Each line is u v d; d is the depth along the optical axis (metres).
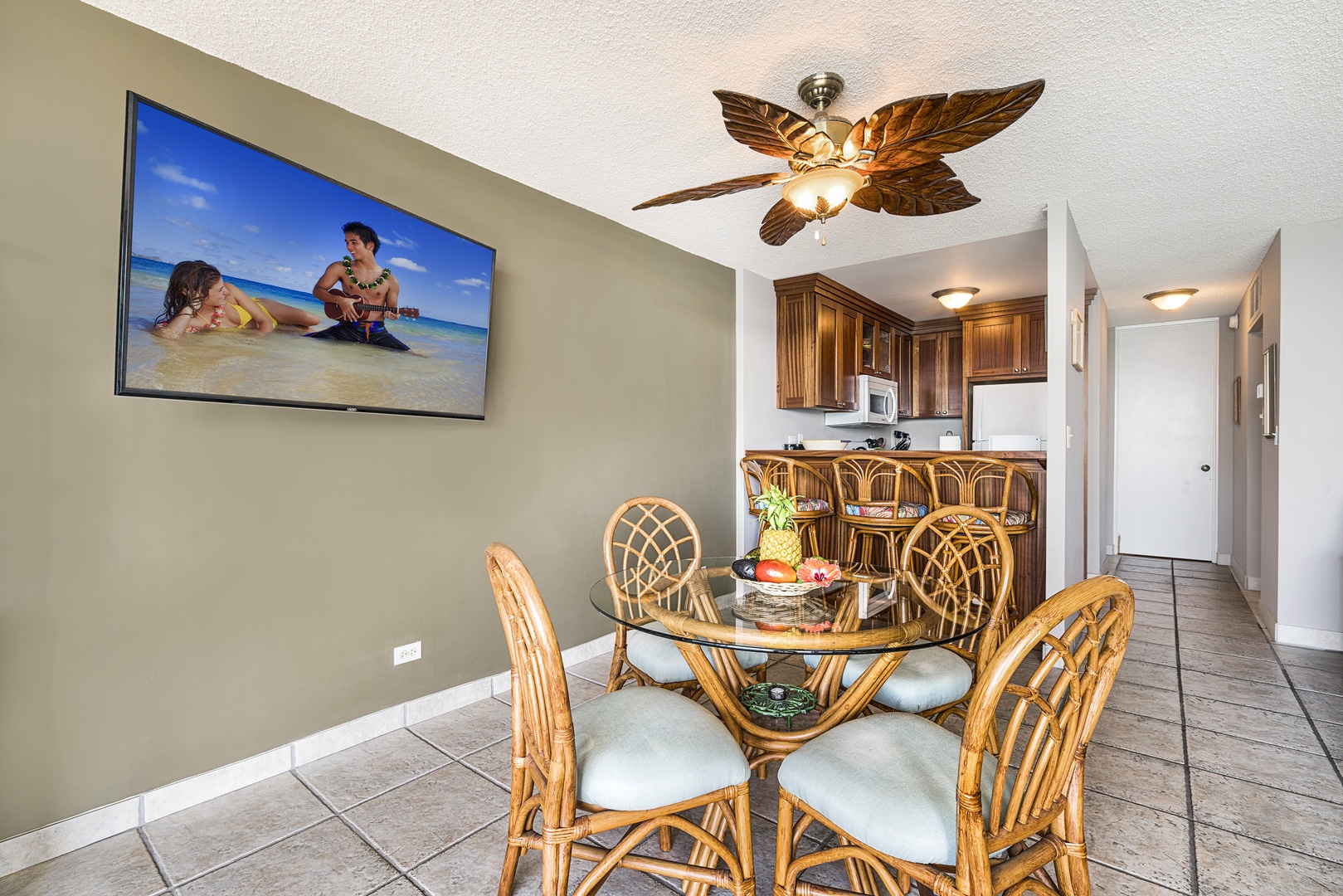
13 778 1.62
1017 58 1.98
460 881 1.60
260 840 1.76
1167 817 1.86
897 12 1.77
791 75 2.08
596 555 3.31
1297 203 3.17
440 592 2.60
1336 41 1.87
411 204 2.48
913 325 6.54
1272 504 3.74
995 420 5.93
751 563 2.04
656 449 3.71
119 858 1.68
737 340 4.42
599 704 1.58
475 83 2.12
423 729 2.46
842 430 5.97
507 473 2.87
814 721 2.25
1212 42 1.89
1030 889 1.19
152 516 1.84
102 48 1.75
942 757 1.30
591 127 2.42
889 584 2.03
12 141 1.60
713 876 1.32
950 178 2.10
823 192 2.02
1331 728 2.44
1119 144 2.53
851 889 1.47
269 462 2.09
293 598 2.15
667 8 1.75
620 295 3.46
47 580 1.67
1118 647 1.14
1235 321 5.57
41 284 1.65
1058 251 3.16
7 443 1.60
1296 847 1.72
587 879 1.27
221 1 1.71
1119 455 6.38
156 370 1.65
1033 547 3.36
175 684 1.89
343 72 2.06
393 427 2.44
